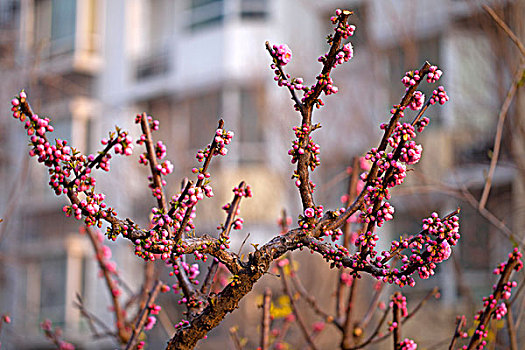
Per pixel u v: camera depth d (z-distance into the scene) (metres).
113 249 19.12
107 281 5.62
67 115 24.22
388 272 3.28
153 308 4.50
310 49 20.77
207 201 19.17
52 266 23.02
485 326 4.09
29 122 3.05
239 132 20.91
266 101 19.03
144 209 19.22
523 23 11.27
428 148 15.77
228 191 19.78
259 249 3.38
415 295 15.66
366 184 3.42
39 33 24.91
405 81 3.37
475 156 15.01
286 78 3.42
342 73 17.88
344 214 3.42
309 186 3.46
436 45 16.42
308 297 5.45
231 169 20.34
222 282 5.46
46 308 22.78
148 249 3.22
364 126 17.12
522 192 14.22
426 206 14.05
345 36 3.36
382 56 17.08
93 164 3.14
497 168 14.77
